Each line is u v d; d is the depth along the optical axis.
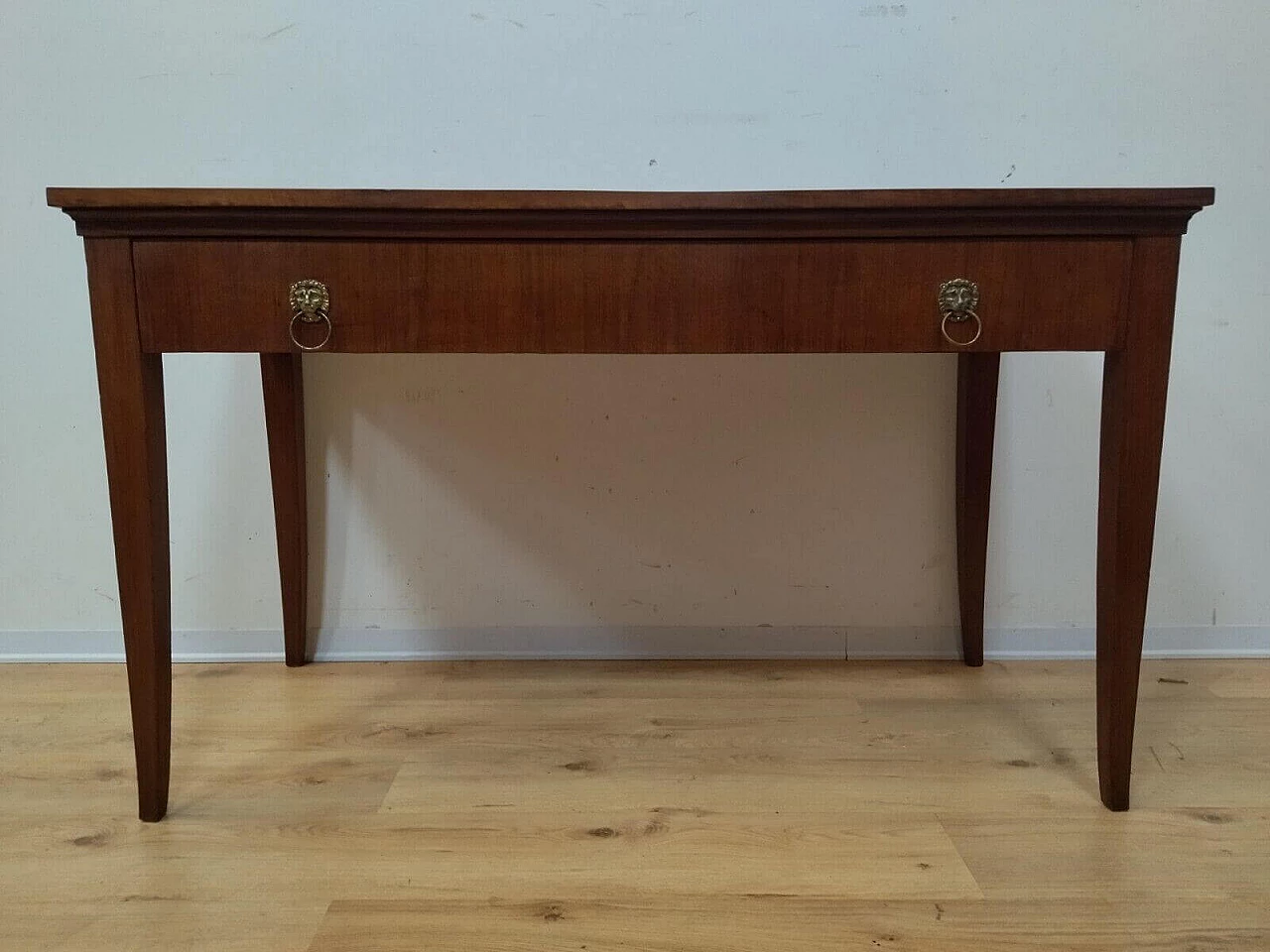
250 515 1.43
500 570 1.45
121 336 0.89
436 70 1.32
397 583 1.45
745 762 1.09
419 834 0.93
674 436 1.42
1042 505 1.43
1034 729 1.18
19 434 1.40
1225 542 1.44
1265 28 1.31
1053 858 0.88
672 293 0.88
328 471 1.42
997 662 1.44
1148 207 0.86
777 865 0.87
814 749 1.12
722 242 0.88
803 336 0.89
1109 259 0.89
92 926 0.78
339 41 1.31
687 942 0.76
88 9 1.30
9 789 1.03
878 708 1.25
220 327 0.89
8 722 1.21
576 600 1.46
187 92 1.32
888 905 0.81
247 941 0.76
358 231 0.87
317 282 0.88
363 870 0.87
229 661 1.45
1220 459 1.41
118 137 1.33
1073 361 1.39
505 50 1.31
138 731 0.94
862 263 0.88
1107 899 0.82
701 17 1.31
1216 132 1.33
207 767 1.08
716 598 1.45
